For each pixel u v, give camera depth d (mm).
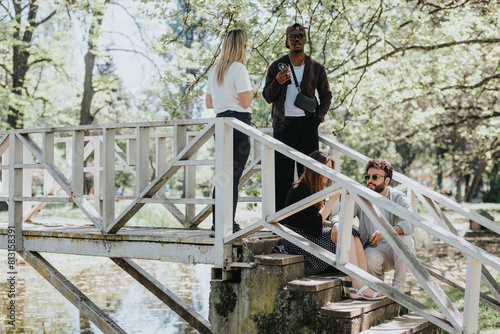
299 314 4152
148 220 16656
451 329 3654
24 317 7676
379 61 11242
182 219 6445
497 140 18453
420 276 3783
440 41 11359
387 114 16234
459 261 12250
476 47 11586
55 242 5484
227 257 4445
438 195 5082
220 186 4418
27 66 21141
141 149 4832
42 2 17188
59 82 22719
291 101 5336
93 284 10086
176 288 9859
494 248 13766
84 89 22328
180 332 7035
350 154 5434
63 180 5316
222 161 4406
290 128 5359
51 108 24125
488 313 6844
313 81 5352
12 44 19859
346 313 3941
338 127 10578
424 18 10305
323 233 4656
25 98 21516
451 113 17812
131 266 6449
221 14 8008
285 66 5348
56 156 31547
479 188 46219
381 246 4926
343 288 4449
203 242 4512
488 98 16250
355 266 4117
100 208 6840
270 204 4328
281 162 5371
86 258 12875
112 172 5086
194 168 6441
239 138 4688
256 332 4340
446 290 8641
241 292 4414
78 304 5430
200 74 8258
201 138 4582
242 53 4754
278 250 4758
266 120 8594
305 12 8516
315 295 4094
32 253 5699
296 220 4586
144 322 7504
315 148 5426
